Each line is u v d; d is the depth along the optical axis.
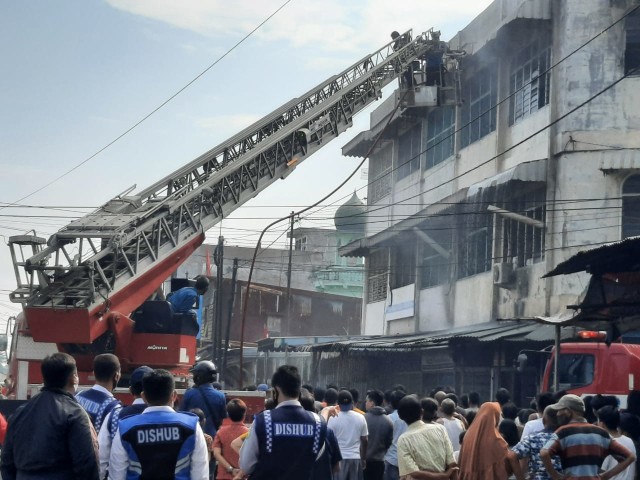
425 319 37.19
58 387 6.91
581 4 27.36
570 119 27.09
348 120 27.36
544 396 12.44
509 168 29.92
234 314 56.34
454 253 34.66
